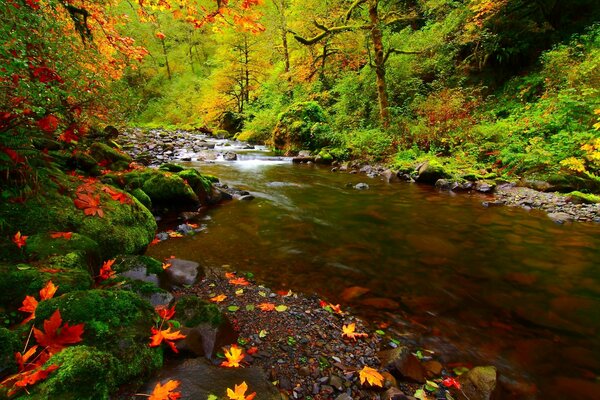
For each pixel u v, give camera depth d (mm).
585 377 2293
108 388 1375
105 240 3062
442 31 13406
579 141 7453
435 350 2504
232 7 3801
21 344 1471
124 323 1739
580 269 3982
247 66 22672
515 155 8391
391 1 12891
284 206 6301
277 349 2273
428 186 8461
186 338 1930
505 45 12258
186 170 6113
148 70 32406
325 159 11719
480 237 5023
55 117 2783
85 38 4449
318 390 1936
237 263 3771
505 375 2285
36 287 1954
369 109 14055
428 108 11148
